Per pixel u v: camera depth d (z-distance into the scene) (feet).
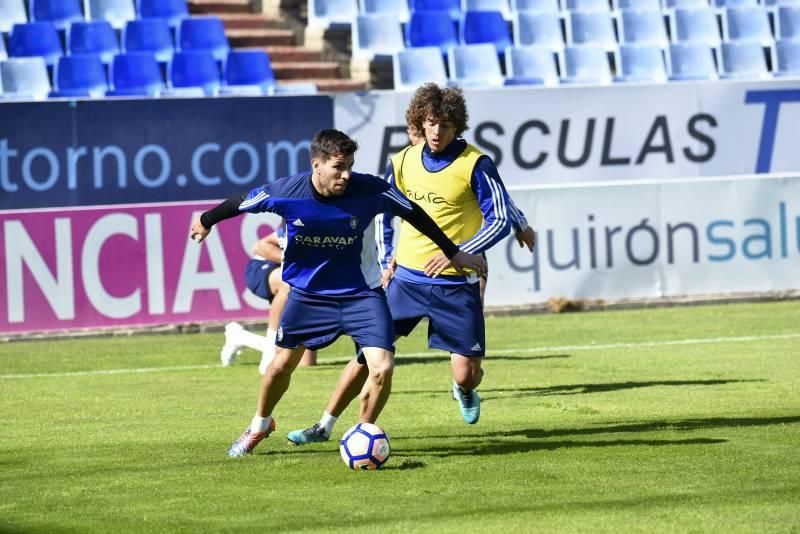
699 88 162.09
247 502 55.47
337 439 71.67
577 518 51.06
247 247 140.56
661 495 55.11
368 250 63.57
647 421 76.33
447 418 79.71
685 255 150.30
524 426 75.72
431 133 70.03
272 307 105.09
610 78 182.19
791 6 193.57
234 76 175.52
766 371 98.84
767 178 151.43
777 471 60.03
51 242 136.56
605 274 148.77
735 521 49.98
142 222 138.51
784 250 152.05
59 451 70.18
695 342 119.03
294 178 62.08
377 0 190.49
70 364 115.34
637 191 149.28
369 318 63.05
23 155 148.25
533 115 158.51
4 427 79.66
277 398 65.67
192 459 66.28
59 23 180.86
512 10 193.06
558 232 147.74
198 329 139.54
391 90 170.30
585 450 66.54
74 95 167.84
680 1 195.93
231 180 152.76
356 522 51.13
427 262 69.46
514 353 114.93
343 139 59.47
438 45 186.29
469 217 71.77
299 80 185.16
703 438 69.41
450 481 59.06
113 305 138.00
